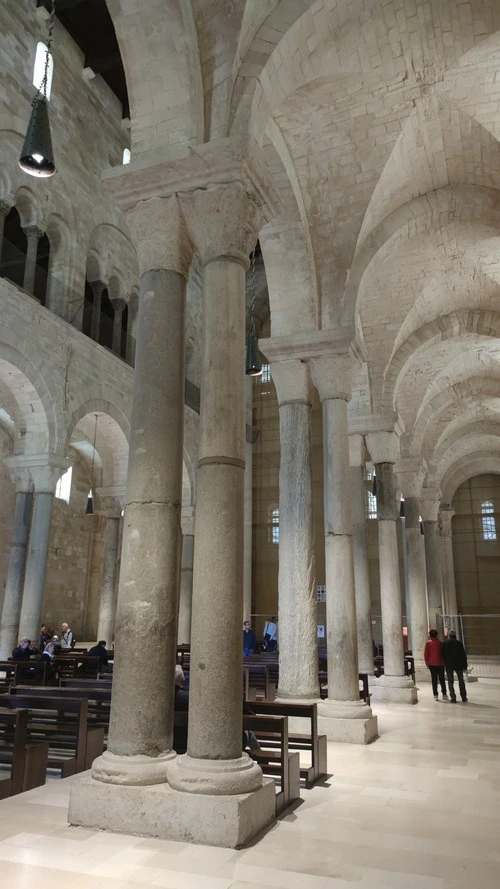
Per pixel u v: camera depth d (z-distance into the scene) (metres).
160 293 6.39
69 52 19.78
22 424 17.20
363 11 7.75
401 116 9.57
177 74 6.85
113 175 6.62
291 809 5.73
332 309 10.66
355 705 9.26
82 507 28.08
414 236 12.26
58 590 26.08
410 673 17.06
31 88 17.66
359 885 4.05
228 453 5.76
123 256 21.91
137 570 5.62
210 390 5.95
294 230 10.59
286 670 9.41
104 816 4.96
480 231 12.32
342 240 10.62
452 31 8.29
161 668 5.48
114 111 22.08
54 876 4.06
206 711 5.18
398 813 5.63
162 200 6.55
